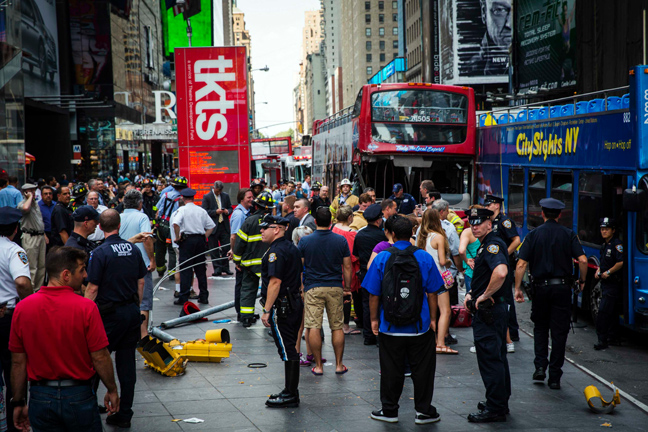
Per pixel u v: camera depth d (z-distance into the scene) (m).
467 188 18.73
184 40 81.88
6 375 6.02
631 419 6.52
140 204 9.13
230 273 16.34
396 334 6.23
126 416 6.12
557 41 32.88
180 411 6.59
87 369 4.50
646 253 9.59
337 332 8.00
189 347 8.48
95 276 5.98
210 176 18.12
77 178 44.34
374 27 144.25
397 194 13.45
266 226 6.86
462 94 18.45
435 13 68.06
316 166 31.70
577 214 11.77
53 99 40.97
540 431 6.14
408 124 18.36
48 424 4.45
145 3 67.88
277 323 6.82
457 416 6.54
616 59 26.50
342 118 23.00
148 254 8.73
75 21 47.16
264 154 51.31
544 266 7.47
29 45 39.38
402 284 6.15
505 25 52.22
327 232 8.01
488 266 6.48
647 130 9.52
